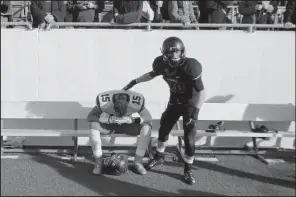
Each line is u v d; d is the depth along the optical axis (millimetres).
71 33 4578
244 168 4086
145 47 4637
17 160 4199
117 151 4340
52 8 4961
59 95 4664
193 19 5055
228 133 4270
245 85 4746
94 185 3588
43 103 4473
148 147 4207
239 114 4547
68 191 3447
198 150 4414
